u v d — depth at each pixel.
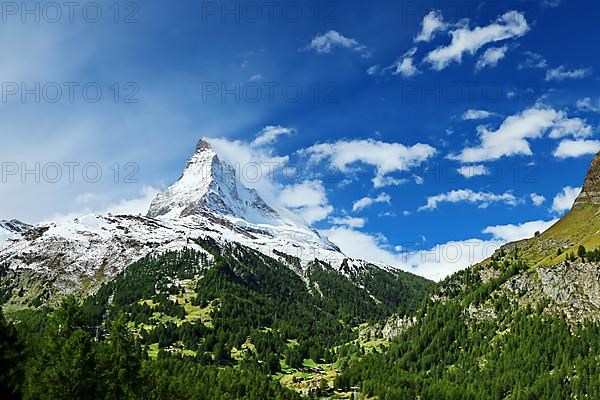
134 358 104.88
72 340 92.94
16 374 85.12
